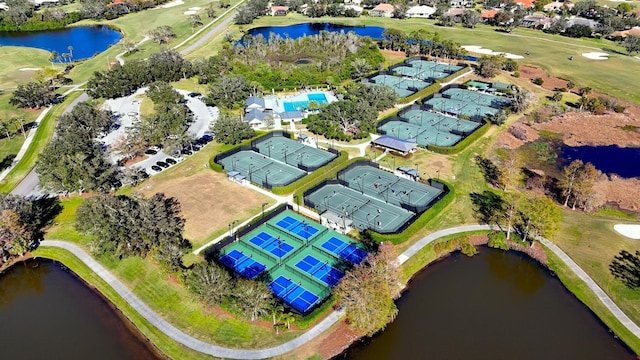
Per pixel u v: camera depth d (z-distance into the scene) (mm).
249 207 115750
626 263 95875
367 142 150125
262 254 99500
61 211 115250
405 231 102188
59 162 116875
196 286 83062
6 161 140500
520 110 172125
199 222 109500
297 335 79188
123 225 94562
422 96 187375
